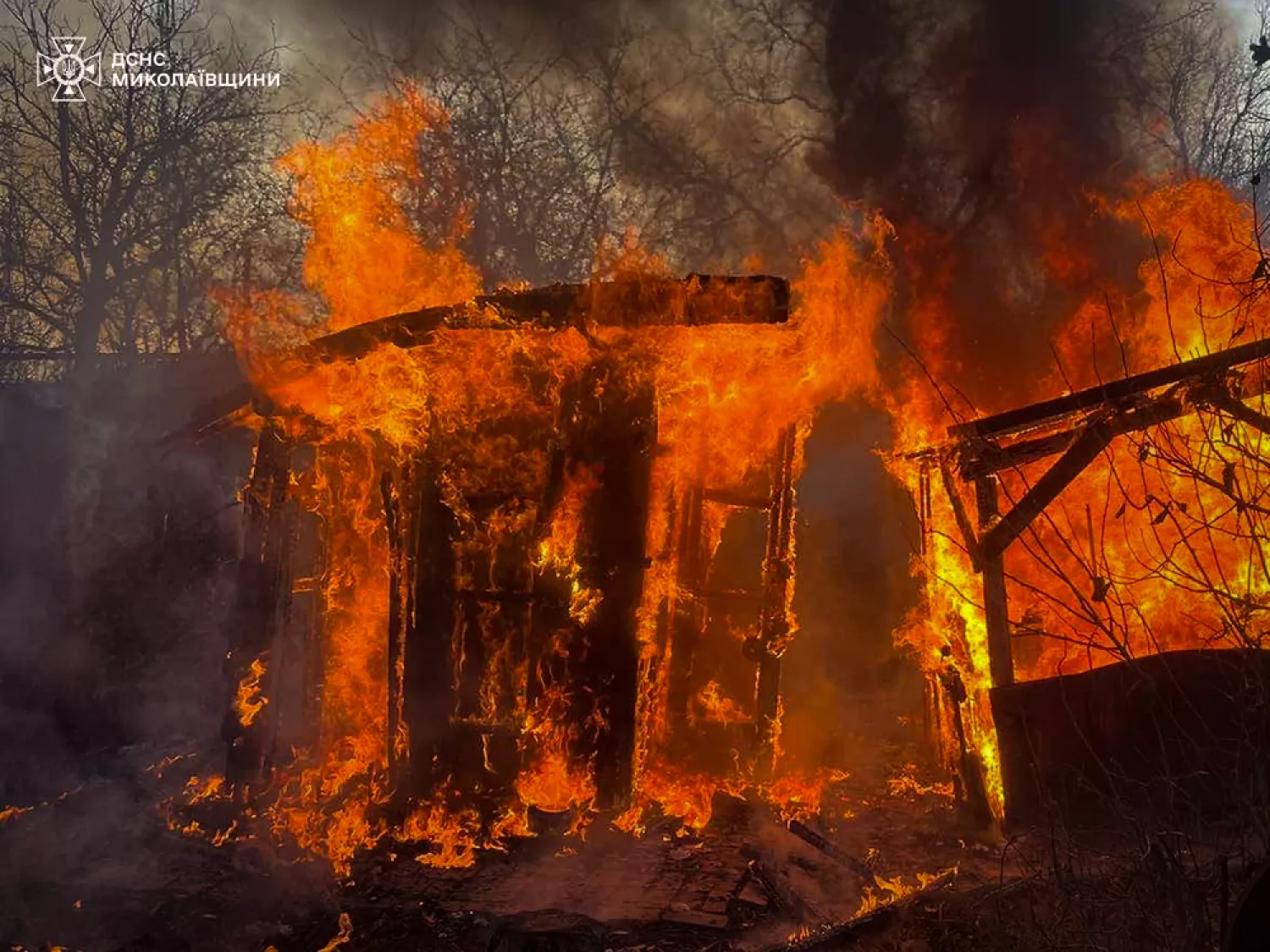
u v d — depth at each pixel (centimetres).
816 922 618
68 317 2202
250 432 1780
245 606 909
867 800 892
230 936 595
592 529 827
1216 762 593
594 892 676
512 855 752
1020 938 481
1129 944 435
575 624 823
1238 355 680
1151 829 488
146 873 699
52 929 596
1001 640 748
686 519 932
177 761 1002
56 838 768
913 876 688
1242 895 322
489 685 837
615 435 830
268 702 896
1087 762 687
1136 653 834
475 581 848
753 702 941
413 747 838
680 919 627
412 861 744
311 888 684
